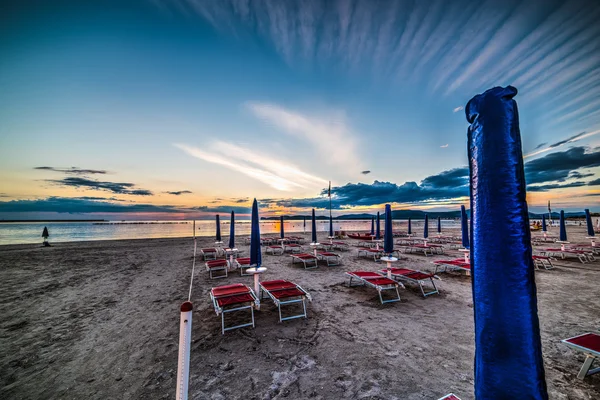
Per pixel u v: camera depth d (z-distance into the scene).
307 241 18.05
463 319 4.44
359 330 4.01
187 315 1.48
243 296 4.34
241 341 3.67
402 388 2.64
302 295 4.57
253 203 5.12
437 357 3.23
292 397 2.53
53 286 6.68
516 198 1.13
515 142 1.16
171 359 3.28
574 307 5.02
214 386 2.70
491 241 1.19
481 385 1.20
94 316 4.70
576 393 2.60
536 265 8.93
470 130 1.34
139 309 5.04
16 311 4.95
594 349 2.62
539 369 1.10
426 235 13.52
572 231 25.05
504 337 1.14
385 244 6.11
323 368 3.01
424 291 6.10
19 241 20.47
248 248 14.09
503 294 1.15
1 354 3.41
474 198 1.28
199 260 10.52
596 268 8.55
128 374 2.97
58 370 3.05
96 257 11.21
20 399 2.56
